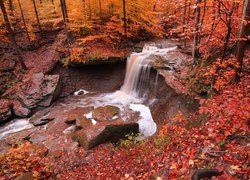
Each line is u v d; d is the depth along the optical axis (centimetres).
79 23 1742
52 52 1759
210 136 549
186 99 1004
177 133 716
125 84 1584
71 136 996
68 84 1592
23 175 533
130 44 1762
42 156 840
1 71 1544
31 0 2166
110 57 1575
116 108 1285
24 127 1212
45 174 629
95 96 1527
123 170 673
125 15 1675
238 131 511
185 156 539
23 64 1597
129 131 988
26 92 1391
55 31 2066
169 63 1306
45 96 1373
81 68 1636
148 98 1373
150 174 566
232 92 628
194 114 794
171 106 1107
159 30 1817
